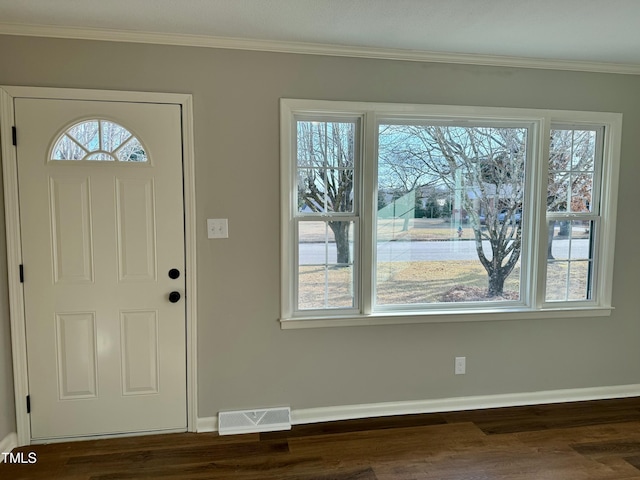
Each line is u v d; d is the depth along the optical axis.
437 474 2.07
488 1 1.88
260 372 2.53
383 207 2.68
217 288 2.45
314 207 2.59
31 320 2.29
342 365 2.61
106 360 2.38
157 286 2.39
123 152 2.31
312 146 2.55
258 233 2.46
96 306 2.35
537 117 2.68
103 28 2.17
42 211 2.25
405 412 2.70
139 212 2.34
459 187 2.74
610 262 2.85
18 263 2.25
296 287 2.59
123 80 2.27
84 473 2.08
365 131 2.53
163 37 2.26
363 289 2.61
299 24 2.13
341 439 2.39
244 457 2.22
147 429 2.45
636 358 2.93
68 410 2.36
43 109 2.21
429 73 2.56
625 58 2.61
